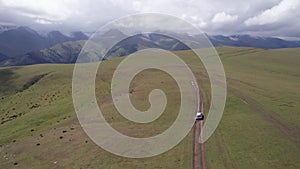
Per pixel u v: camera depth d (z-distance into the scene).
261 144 49.69
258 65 169.12
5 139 70.88
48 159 50.50
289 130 57.19
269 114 67.75
